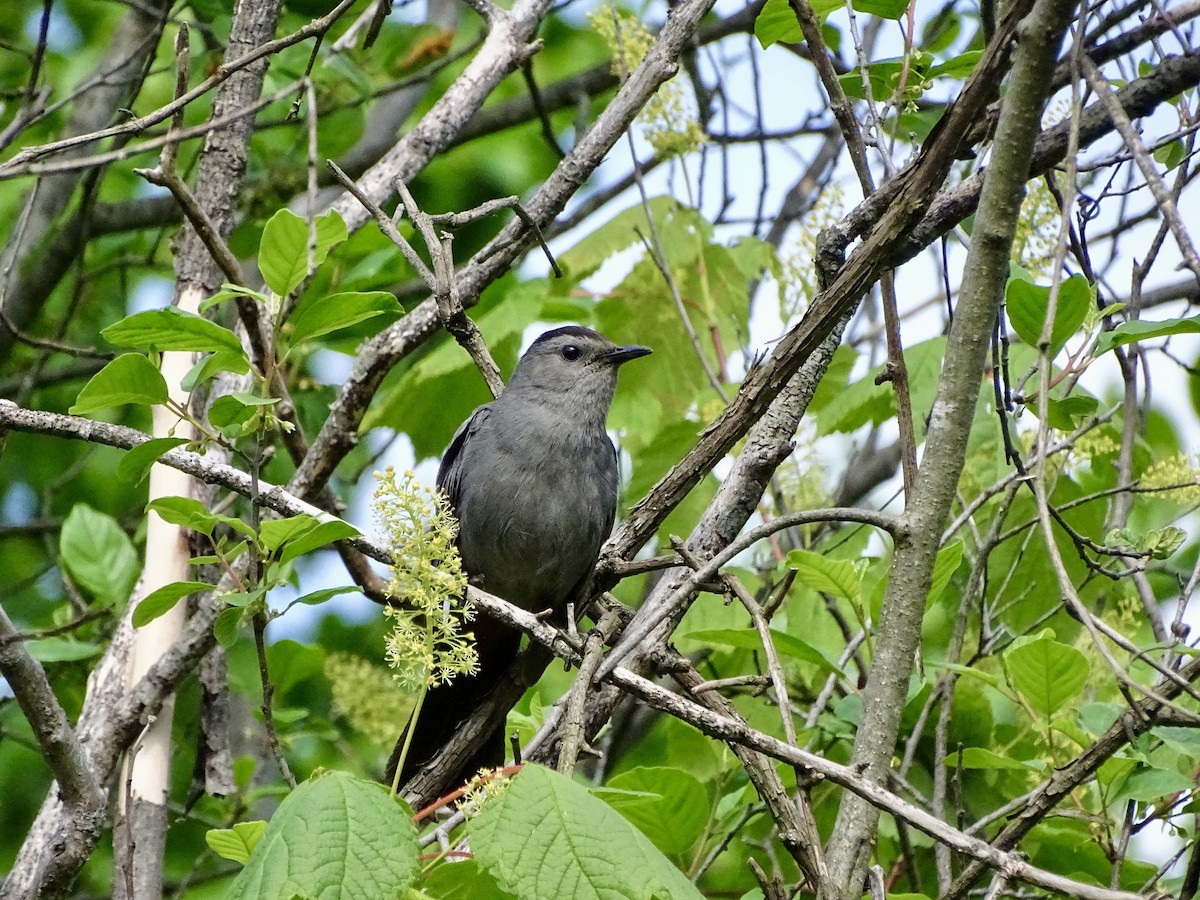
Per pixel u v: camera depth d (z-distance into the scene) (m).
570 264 12.48
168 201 14.60
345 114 14.38
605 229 12.60
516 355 12.74
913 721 9.45
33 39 16.12
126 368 6.46
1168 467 8.36
